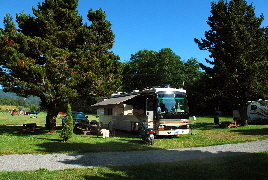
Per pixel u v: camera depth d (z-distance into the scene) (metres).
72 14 17.11
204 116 44.22
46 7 17.08
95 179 5.99
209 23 23.89
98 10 18.22
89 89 15.71
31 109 83.00
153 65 44.25
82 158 8.72
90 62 15.29
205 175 6.32
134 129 16.75
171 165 7.46
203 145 11.40
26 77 14.39
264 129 17.70
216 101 22.53
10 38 14.61
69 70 14.15
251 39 20.27
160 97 14.62
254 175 6.23
